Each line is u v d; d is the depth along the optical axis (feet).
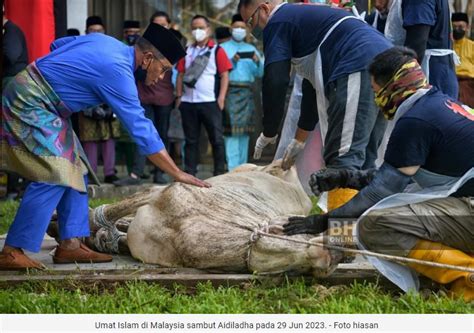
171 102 32.71
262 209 17.71
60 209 18.30
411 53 15.28
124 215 18.81
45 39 25.12
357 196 15.14
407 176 14.96
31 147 17.28
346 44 17.63
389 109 15.39
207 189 17.79
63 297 15.08
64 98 17.42
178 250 16.97
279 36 18.15
